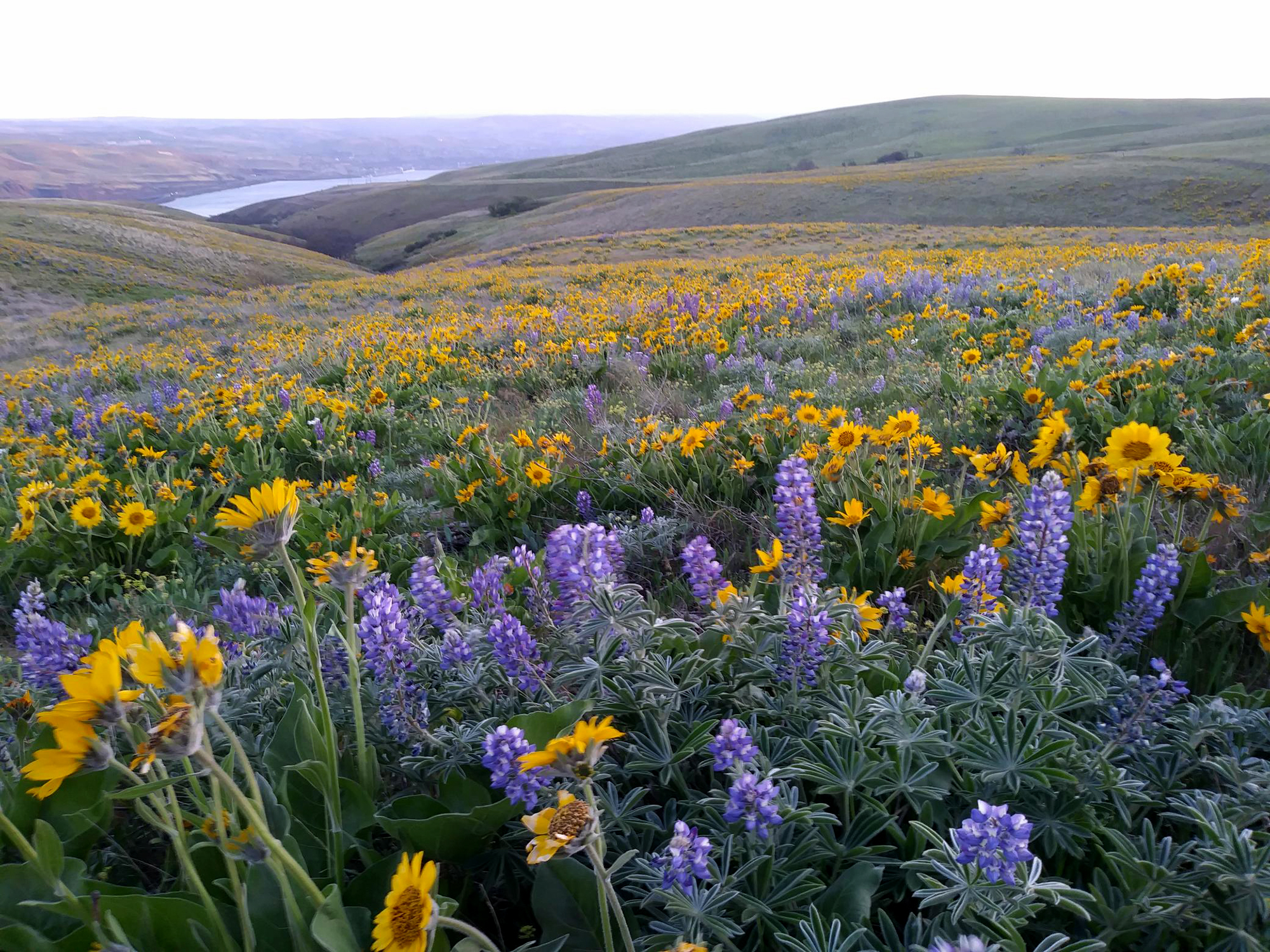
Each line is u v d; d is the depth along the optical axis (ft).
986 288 37.96
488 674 7.20
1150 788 6.10
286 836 5.30
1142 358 18.49
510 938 5.88
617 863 4.04
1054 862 5.76
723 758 5.15
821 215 197.57
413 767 6.46
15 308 132.36
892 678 6.93
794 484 8.01
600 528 6.64
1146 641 9.04
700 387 26.53
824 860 5.65
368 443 23.13
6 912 4.98
